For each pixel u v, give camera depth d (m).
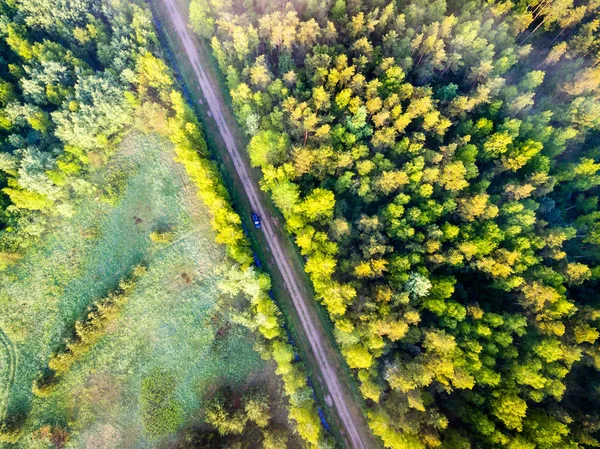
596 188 80.56
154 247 74.81
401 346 65.00
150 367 70.12
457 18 78.69
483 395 62.75
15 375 66.62
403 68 75.62
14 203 71.19
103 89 73.31
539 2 84.94
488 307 68.00
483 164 76.50
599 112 72.94
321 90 67.62
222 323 72.56
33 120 70.88
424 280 62.41
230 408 68.00
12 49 79.62
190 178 76.19
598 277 72.25
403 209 66.25
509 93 75.81
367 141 73.25
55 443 64.38
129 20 82.00
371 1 80.56
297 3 81.44
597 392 65.00
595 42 81.56
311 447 63.88
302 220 68.88
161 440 67.69
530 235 68.50
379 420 61.06
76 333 68.38
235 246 68.31
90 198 75.50
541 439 56.78
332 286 63.94
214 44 76.56
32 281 70.56
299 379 65.12
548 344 61.41
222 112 85.56
